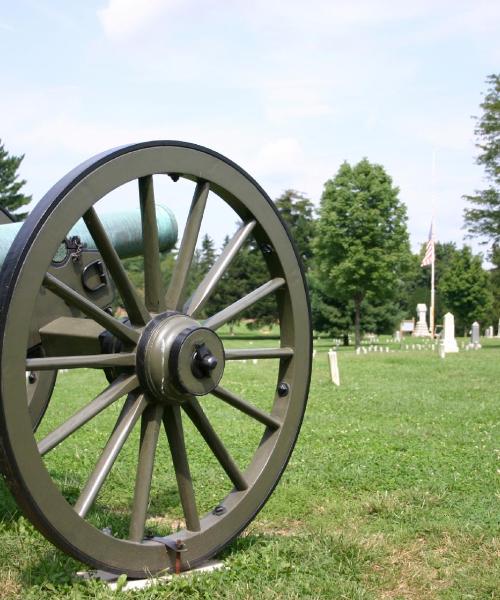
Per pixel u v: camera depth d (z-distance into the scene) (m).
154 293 3.92
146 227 3.86
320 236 41.84
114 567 3.69
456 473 6.70
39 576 4.01
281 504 5.78
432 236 50.34
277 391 4.54
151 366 3.77
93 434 8.78
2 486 5.89
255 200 4.27
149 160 3.74
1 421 3.23
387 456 7.50
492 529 5.03
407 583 4.17
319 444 8.20
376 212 39.94
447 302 59.53
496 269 45.53
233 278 57.47
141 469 3.88
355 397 12.68
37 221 3.35
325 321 44.06
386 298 41.94
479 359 23.42
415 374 17.78
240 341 48.56
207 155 4.02
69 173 3.52
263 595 3.79
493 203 38.81
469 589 4.05
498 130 37.84
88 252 4.53
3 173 52.28
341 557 4.44
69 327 4.22
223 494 6.16
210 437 4.12
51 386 5.66
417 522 5.21
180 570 3.95
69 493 5.95
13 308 3.27
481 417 10.30
